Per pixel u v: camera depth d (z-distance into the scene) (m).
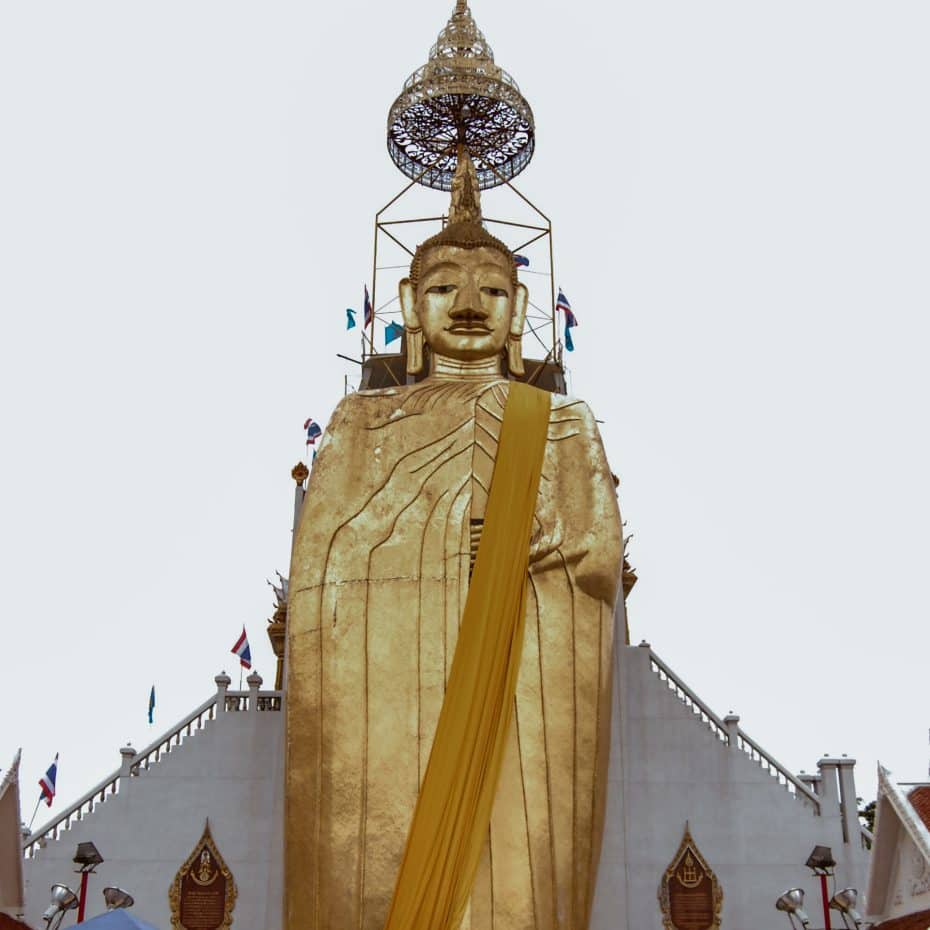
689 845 36.53
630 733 37.72
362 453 25.12
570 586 23.77
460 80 39.09
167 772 37.22
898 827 26.23
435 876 21.19
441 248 27.77
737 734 37.81
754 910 35.91
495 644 22.83
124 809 36.75
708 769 37.34
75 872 33.62
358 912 21.58
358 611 23.58
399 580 23.69
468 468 24.59
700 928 35.72
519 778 22.30
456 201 29.30
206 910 35.84
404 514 24.30
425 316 27.33
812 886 36.03
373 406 25.84
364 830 22.06
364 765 22.48
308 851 22.33
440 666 23.02
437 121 40.47
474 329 27.05
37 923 35.19
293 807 22.70
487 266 27.52
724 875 36.25
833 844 36.44
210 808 36.88
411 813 22.00
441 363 27.17
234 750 37.50
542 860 21.78
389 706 22.81
